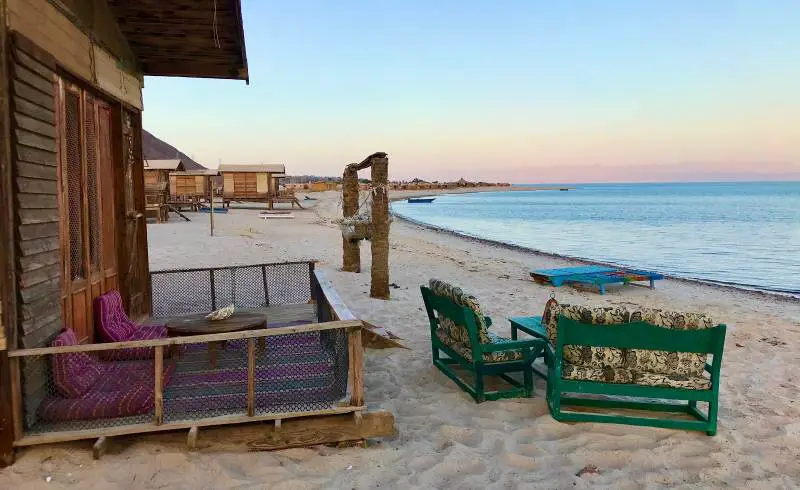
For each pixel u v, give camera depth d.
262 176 43.19
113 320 5.84
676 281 15.51
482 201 118.44
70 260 5.09
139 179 7.24
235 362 5.40
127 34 6.46
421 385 5.96
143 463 3.95
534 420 4.99
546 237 33.03
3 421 3.79
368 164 11.43
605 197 138.62
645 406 5.25
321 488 3.79
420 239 28.95
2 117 3.62
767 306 12.10
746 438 4.72
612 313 4.66
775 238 30.91
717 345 4.60
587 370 4.82
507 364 5.52
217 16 6.07
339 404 4.45
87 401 4.21
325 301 5.69
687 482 3.99
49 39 4.41
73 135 5.23
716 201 97.31
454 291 5.54
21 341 3.89
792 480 4.04
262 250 17.56
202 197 43.22
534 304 10.93
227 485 3.76
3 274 3.70
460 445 4.48
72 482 3.69
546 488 3.88
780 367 6.98
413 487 3.84
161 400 4.11
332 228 28.80
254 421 4.28
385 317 9.05
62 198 4.92
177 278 7.97
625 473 4.10
